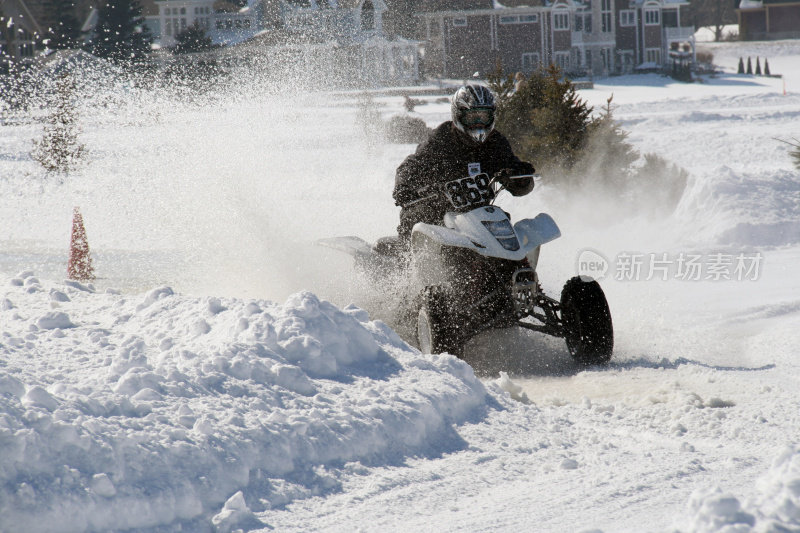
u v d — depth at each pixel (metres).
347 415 10.78
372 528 8.56
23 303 17.56
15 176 56.12
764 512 7.23
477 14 173.50
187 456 9.06
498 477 10.12
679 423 12.20
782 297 22.66
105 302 17.61
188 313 14.79
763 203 32.03
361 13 159.75
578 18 193.25
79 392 10.00
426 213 17.69
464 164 17.52
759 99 106.81
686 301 22.66
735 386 14.39
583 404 13.35
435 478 10.03
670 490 9.45
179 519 8.50
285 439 9.91
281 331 12.70
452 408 12.03
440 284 17.03
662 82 173.62
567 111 40.56
